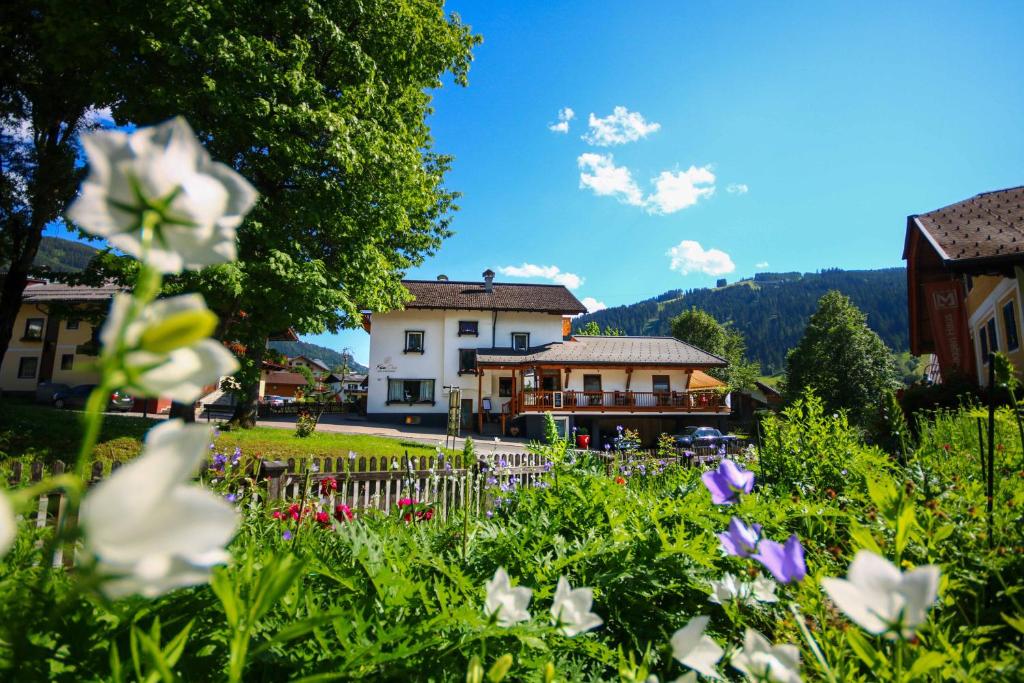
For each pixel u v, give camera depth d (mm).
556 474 2877
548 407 27906
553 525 2363
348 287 13680
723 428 29312
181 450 352
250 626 597
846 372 38406
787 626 1276
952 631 1352
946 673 1000
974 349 13328
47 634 817
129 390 374
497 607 974
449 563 1862
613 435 29203
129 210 414
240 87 10352
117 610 913
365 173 12406
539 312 32719
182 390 379
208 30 9969
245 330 13344
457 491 6316
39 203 12352
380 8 12656
